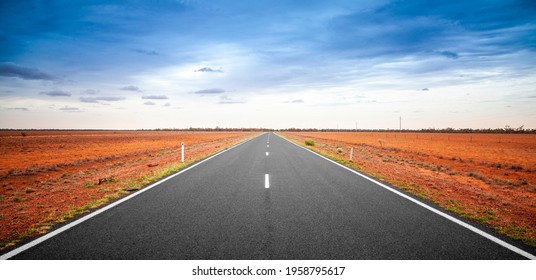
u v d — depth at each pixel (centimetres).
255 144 3166
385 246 391
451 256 365
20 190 872
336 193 738
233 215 531
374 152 2491
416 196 716
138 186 816
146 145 3522
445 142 5200
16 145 3422
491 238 425
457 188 877
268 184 858
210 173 1074
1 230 454
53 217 524
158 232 437
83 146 3319
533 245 402
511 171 1509
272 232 439
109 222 487
